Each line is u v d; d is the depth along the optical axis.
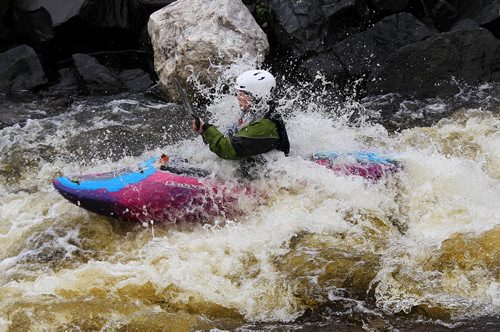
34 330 14.19
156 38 27.42
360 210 17.72
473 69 26.16
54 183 17.64
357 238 16.84
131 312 14.70
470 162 19.38
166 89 27.06
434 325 14.12
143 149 23.48
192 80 26.39
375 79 26.30
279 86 26.70
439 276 15.41
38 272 16.44
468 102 25.14
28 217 18.95
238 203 17.70
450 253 15.87
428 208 17.94
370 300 15.02
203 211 17.66
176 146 23.08
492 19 28.11
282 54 28.06
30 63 27.88
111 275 15.87
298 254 16.19
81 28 28.77
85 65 28.06
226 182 17.77
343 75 26.80
